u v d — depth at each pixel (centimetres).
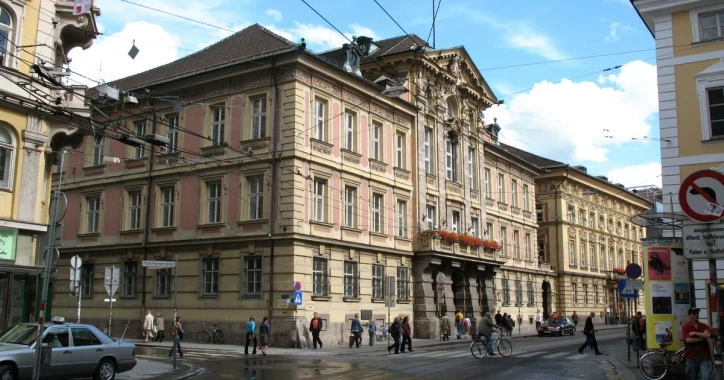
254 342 2678
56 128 2136
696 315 1248
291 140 3172
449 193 4462
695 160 2030
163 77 3906
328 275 3300
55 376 1553
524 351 2822
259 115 3338
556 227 6475
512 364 2158
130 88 3797
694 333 1232
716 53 2056
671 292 1797
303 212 3173
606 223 7588
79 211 3938
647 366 1644
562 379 1723
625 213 8212
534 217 6131
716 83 2039
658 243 1823
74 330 1638
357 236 3569
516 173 5847
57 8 2162
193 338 3309
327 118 3441
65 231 3981
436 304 4081
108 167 3847
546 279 6169
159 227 3562
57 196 1513
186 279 3419
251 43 3672
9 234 1980
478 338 2506
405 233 3997
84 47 2367
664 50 2128
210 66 3622
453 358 2448
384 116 3928
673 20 2131
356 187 3612
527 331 5403
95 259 3816
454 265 4234
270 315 3077
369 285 3616
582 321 6581
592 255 7100
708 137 2027
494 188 5334
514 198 5766
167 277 3503
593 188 7238
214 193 3431
